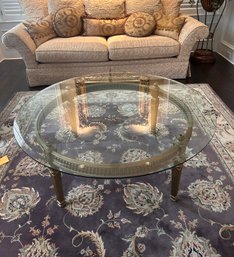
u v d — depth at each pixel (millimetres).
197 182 1549
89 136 1658
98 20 2807
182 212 1365
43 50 2557
